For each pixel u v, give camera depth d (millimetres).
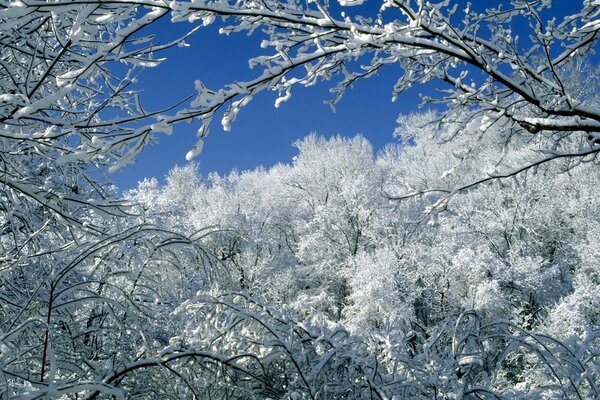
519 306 20969
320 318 4484
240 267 26453
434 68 4176
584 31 4203
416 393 3646
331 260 27453
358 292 20797
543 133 4609
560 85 4102
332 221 28656
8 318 4316
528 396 3414
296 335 4168
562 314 17500
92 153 2896
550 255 26062
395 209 5234
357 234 28328
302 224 31766
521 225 23438
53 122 3416
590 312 17984
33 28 3824
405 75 4285
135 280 4445
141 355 4109
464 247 21891
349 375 3686
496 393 3449
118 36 2898
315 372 3545
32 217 5066
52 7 2762
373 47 3605
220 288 5258
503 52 3953
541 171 22750
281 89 3502
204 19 3215
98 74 4418
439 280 21453
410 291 22141
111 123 3111
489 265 20391
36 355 4031
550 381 3709
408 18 3840
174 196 39406
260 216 31219
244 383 4008
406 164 33531
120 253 4918
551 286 21031
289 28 3596
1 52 4508
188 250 4812
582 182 24422
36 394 2686
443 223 24062
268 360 3947
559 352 3686
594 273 22562
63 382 2984
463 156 4992
